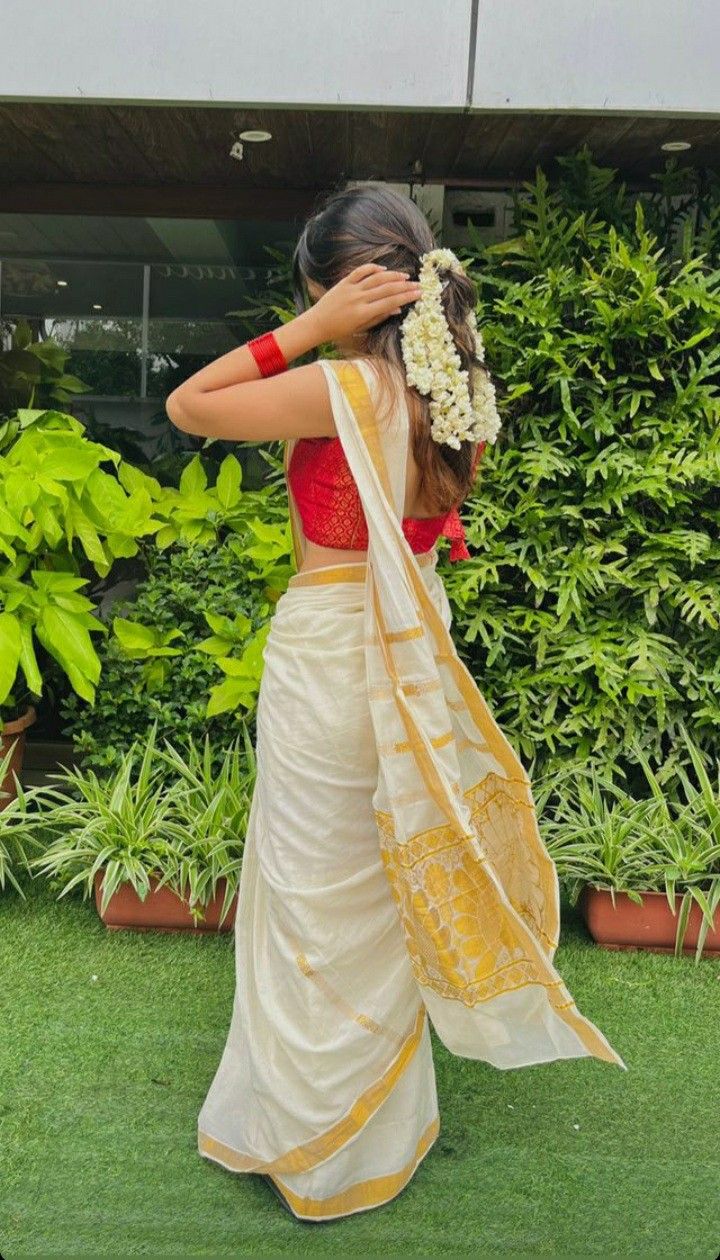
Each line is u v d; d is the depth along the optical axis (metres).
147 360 4.14
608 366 3.36
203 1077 2.24
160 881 2.81
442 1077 2.31
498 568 3.47
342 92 2.93
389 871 1.73
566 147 3.41
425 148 3.47
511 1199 1.90
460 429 1.67
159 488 3.72
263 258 4.08
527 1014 1.77
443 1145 2.06
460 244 3.87
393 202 1.75
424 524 1.81
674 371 3.32
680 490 3.36
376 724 1.67
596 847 2.91
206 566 3.51
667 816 2.98
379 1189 1.86
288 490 1.87
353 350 1.78
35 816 3.04
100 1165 1.95
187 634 3.46
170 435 4.15
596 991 2.68
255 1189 1.91
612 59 2.91
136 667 3.38
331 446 1.72
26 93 2.95
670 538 3.27
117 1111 2.12
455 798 1.66
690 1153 2.05
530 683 3.35
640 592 3.31
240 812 2.90
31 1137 2.03
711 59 2.90
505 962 1.75
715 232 3.40
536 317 3.25
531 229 3.53
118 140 3.48
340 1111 1.78
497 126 3.23
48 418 3.54
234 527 3.65
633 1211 1.87
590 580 3.26
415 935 1.73
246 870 1.95
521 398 3.43
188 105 2.98
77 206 4.06
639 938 2.89
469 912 1.72
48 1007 2.50
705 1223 1.84
